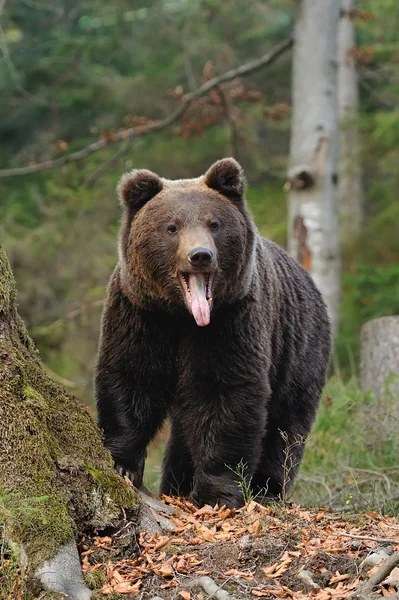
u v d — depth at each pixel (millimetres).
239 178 10250
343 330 25328
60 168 29734
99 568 7547
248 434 10141
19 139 33969
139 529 8070
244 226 10125
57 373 23656
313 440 14234
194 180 10547
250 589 7285
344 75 34250
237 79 24266
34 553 7230
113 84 32375
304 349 12023
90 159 30969
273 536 8008
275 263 11781
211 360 10039
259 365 10203
